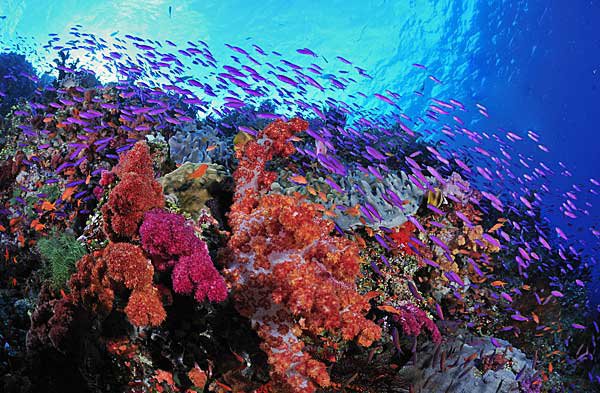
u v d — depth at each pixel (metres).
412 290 5.90
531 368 6.09
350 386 4.60
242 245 3.44
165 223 3.25
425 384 5.06
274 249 3.38
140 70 9.61
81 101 7.78
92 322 3.59
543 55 37.41
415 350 5.27
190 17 35.81
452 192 7.57
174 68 10.09
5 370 4.22
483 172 9.59
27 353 4.01
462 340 6.29
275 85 9.00
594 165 36.69
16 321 4.87
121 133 7.19
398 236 6.29
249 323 3.75
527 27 37.16
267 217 3.37
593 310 10.75
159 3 33.69
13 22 31.17
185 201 4.66
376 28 41.06
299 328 3.41
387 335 5.48
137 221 3.52
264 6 38.03
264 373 3.79
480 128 42.06
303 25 40.34
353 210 5.55
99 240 4.39
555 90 37.62
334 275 3.53
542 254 10.52
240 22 38.22
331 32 41.31
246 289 3.36
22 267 5.78
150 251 3.29
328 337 4.61
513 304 8.12
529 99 39.19
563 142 38.03
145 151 3.84
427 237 6.84
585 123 36.50
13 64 14.90
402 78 44.00
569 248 10.77
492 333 7.60
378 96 9.46
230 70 8.48
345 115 11.92
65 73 10.63
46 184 6.77
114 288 3.24
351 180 6.42
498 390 5.31
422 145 11.55
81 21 32.34
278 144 4.10
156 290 3.20
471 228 7.26
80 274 3.32
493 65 40.38
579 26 34.69
